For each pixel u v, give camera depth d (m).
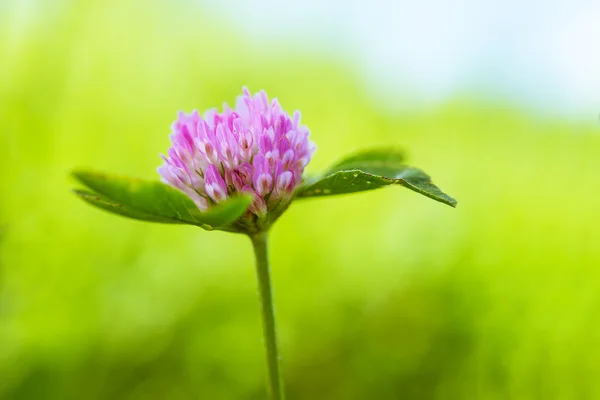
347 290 0.36
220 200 0.21
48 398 0.30
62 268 0.34
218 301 0.35
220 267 0.37
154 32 0.49
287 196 0.21
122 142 0.44
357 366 0.33
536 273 0.36
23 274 0.33
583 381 0.31
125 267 0.36
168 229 0.38
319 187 0.21
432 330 0.34
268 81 0.59
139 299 0.34
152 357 0.32
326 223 0.42
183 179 0.21
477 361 0.32
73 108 0.41
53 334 0.32
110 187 0.20
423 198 0.45
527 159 0.53
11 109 0.38
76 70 0.42
